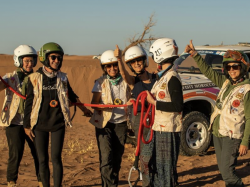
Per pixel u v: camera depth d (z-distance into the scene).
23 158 8.32
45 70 5.34
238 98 4.77
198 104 8.68
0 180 6.71
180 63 9.52
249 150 8.72
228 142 4.82
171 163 4.63
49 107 5.25
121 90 5.73
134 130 5.61
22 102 5.71
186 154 8.31
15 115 5.76
